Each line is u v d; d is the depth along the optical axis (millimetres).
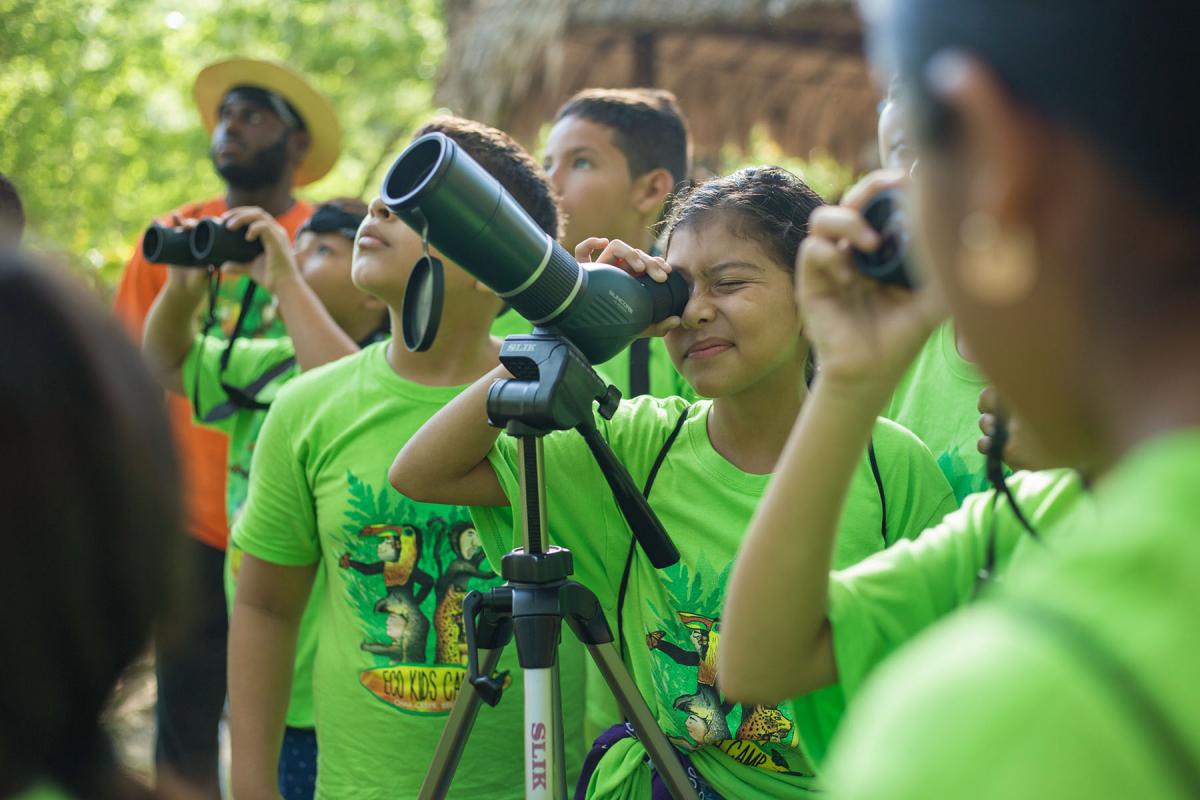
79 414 776
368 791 2270
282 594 2385
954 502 1890
